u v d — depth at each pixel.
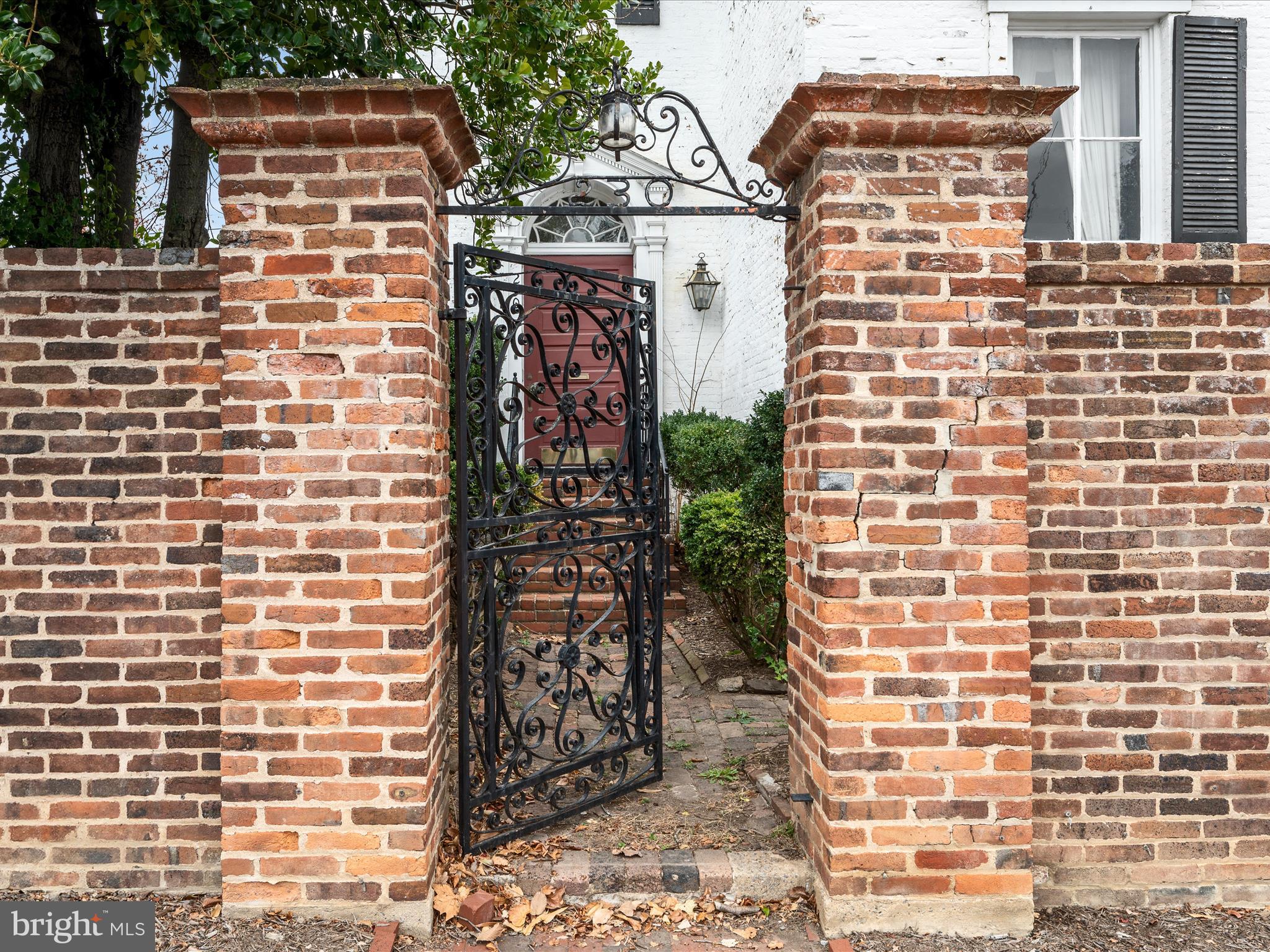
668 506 8.35
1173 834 3.40
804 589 3.44
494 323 3.66
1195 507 3.40
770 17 7.34
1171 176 6.04
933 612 3.10
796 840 3.60
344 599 3.03
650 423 4.36
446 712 3.65
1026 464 3.11
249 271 3.02
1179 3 6.00
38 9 4.14
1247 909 3.37
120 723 3.26
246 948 2.90
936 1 6.10
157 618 3.26
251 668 3.04
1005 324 3.10
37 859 3.27
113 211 4.79
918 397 3.09
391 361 3.02
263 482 3.03
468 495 3.51
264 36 4.00
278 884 3.05
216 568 3.26
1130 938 3.15
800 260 3.46
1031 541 3.39
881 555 3.09
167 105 5.08
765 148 3.56
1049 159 6.31
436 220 3.31
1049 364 3.39
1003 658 3.10
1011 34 6.25
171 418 3.25
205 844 3.28
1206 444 3.40
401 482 3.03
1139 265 3.37
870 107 3.02
